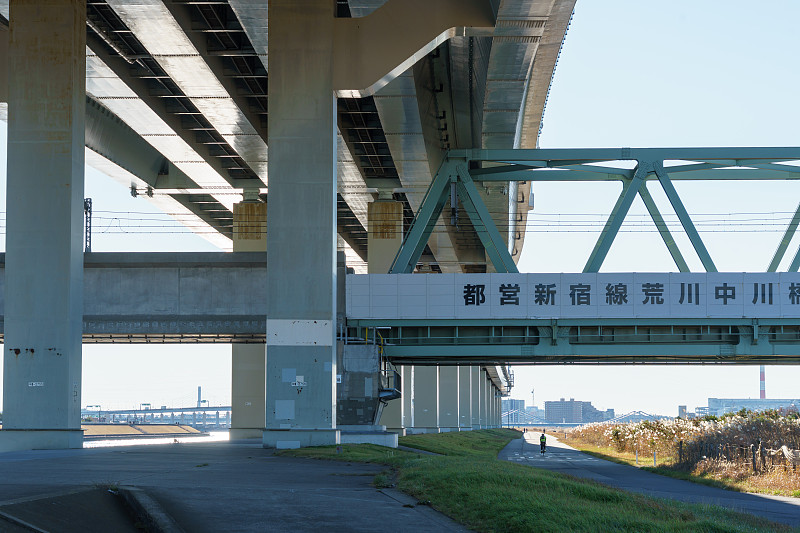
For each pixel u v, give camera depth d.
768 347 51.59
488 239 55.00
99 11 51.44
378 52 43.38
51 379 41.53
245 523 15.51
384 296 52.00
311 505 18.00
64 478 21.23
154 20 49.53
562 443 116.06
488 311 51.66
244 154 73.31
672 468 51.84
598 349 52.03
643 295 51.56
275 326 42.47
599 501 21.05
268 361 42.41
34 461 29.61
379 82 43.31
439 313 51.84
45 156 42.22
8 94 42.62
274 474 25.55
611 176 55.34
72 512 15.14
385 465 30.73
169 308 51.97
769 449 43.50
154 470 25.52
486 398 169.25
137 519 16.03
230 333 52.38
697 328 52.03
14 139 42.38
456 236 93.19
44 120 42.38
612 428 92.69
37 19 42.75
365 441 48.22
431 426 106.12
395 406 81.44
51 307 41.78
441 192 55.03
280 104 43.38
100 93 60.59
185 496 18.02
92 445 52.59
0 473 23.02
